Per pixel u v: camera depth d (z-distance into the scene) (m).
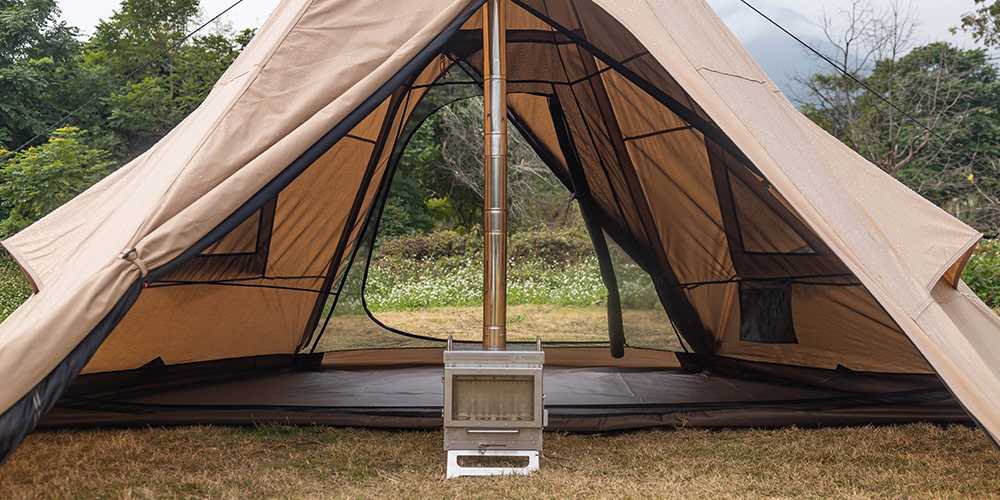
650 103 4.43
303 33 3.23
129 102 17.08
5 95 16.92
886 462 3.10
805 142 3.48
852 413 3.78
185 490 2.71
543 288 11.94
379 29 3.33
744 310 4.93
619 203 5.26
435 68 4.70
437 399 4.22
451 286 11.88
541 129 5.70
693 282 5.14
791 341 4.72
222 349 5.15
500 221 3.18
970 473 2.93
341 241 5.37
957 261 3.53
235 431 3.67
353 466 3.04
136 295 2.51
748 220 4.50
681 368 5.46
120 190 3.64
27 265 3.51
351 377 5.13
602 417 3.74
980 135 16.02
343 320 5.68
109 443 3.37
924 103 15.96
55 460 3.09
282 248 5.08
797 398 4.14
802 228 4.14
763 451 3.29
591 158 5.20
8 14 18.44
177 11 19.16
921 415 3.78
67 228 3.77
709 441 3.49
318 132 2.90
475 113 15.77
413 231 15.98
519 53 4.70
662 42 3.28
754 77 3.71
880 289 2.79
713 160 4.36
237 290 5.01
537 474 2.84
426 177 16.67
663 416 3.79
